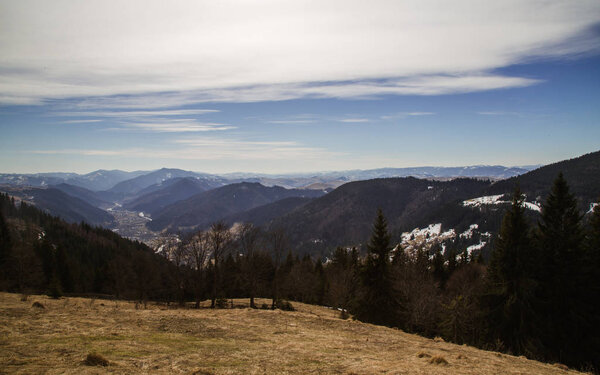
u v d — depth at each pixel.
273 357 13.18
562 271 27.84
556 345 26.42
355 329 22.58
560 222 29.28
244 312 27.03
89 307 23.19
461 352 16.81
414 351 16.31
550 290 28.23
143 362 10.88
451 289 52.91
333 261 87.44
